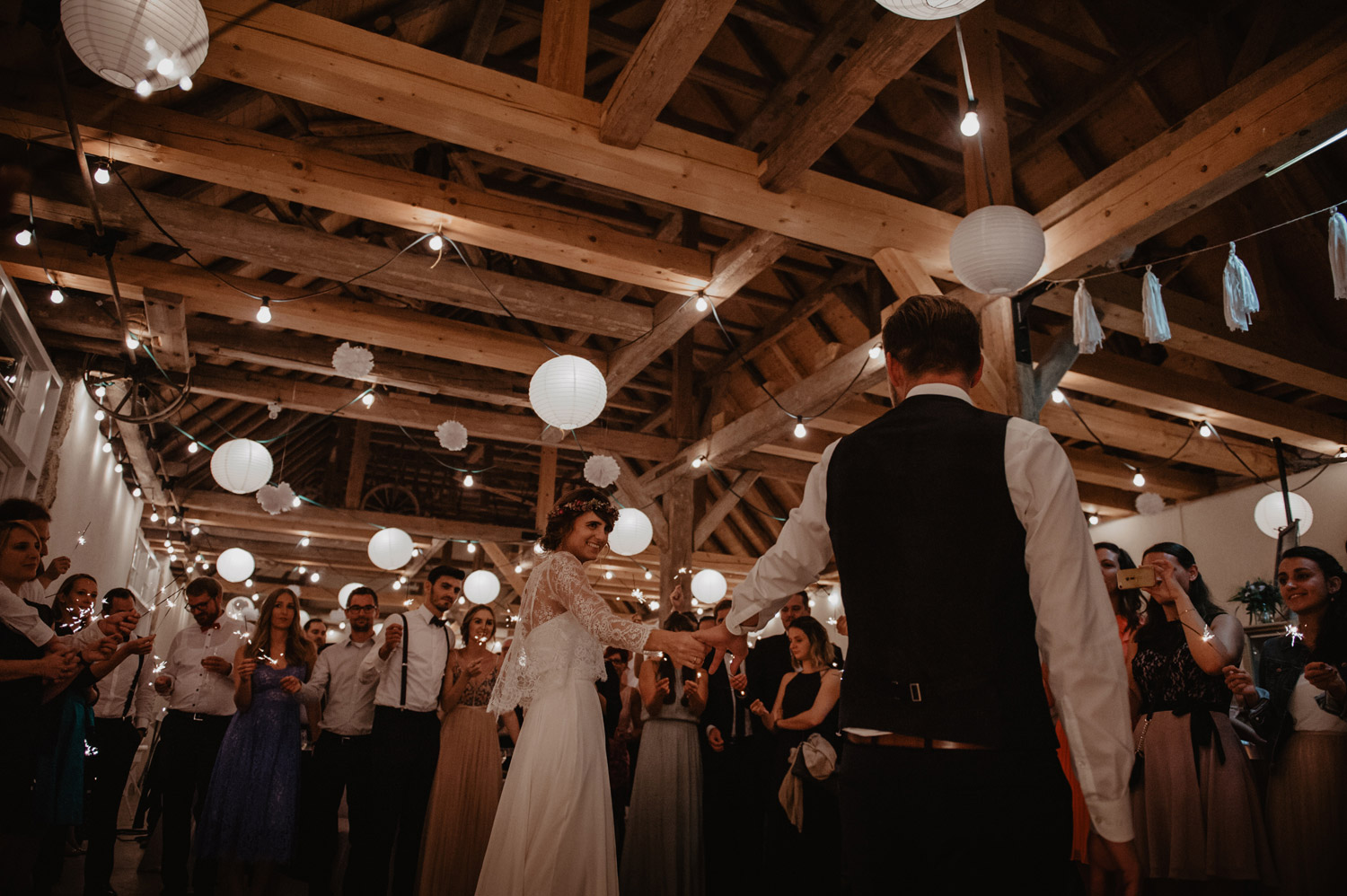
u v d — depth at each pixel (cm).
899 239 465
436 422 859
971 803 110
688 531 841
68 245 551
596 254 499
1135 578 213
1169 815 253
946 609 120
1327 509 742
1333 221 290
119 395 692
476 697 365
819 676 365
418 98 369
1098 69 608
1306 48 331
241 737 357
